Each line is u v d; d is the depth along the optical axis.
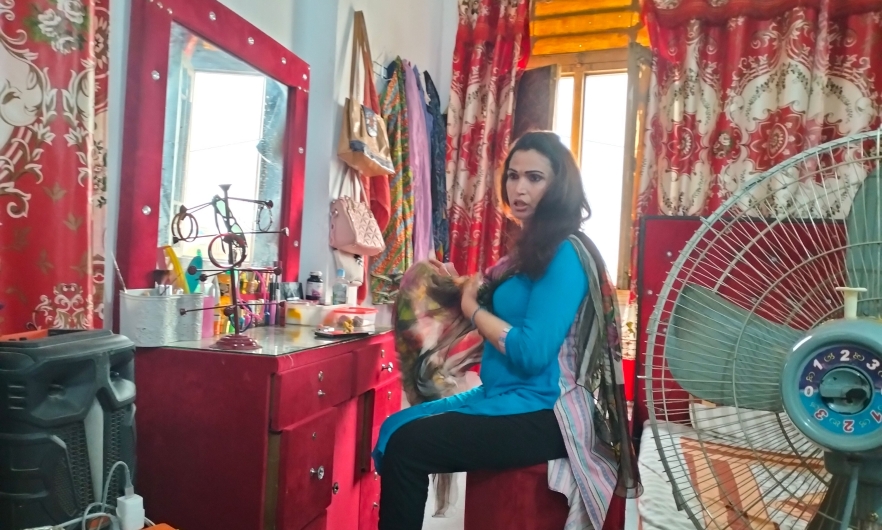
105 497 0.98
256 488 1.26
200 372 1.30
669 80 2.55
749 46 2.42
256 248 1.89
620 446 1.30
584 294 1.31
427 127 2.79
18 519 0.87
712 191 2.45
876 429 0.69
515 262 1.38
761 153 2.38
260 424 1.26
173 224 1.50
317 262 2.15
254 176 1.88
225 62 1.72
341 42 2.16
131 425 1.05
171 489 1.31
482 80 2.92
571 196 1.35
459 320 1.61
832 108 2.35
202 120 1.64
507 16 2.83
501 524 1.25
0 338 0.96
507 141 2.79
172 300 1.36
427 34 2.98
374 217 2.43
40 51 1.09
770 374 0.86
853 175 2.16
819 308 0.88
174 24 1.52
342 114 2.19
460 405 1.38
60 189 1.13
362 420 1.76
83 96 1.17
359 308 1.91
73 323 1.17
